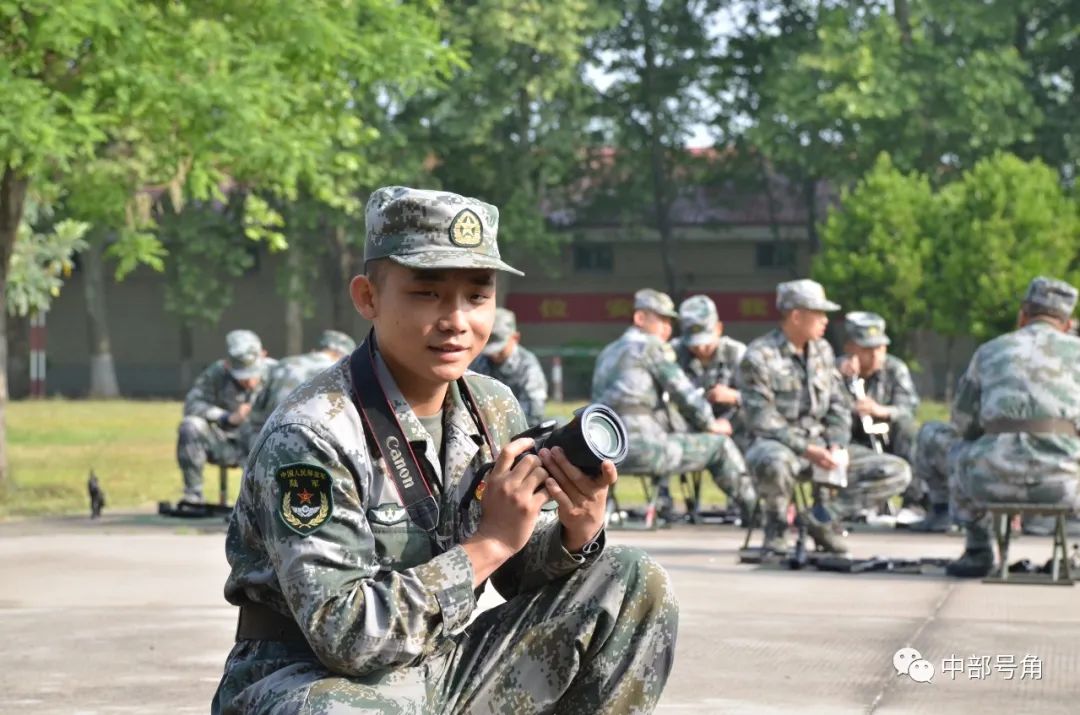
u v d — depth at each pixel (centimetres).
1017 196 3797
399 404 375
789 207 5653
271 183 1894
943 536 1338
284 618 373
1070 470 945
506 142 5053
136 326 5778
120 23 1603
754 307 5606
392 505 368
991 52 4809
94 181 1864
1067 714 586
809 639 745
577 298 5700
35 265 2594
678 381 1393
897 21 4888
